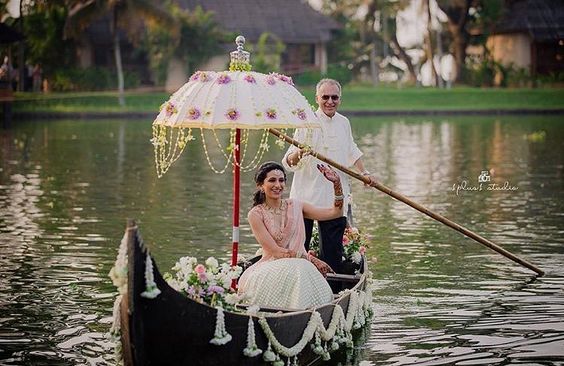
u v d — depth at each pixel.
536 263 11.44
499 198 16.52
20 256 11.73
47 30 44.44
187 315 6.59
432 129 33.59
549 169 20.81
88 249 12.14
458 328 8.93
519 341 8.55
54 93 45.00
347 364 7.97
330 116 9.93
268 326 7.15
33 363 7.96
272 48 50.19
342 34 54.91
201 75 8.48
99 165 21.77
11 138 29.36
